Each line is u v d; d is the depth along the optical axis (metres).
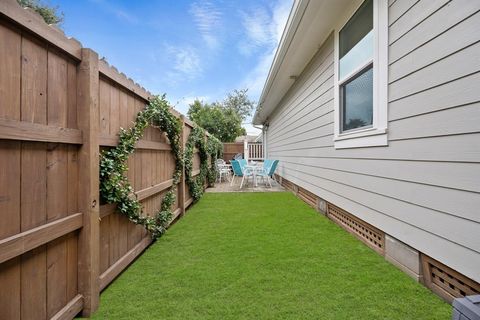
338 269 2.24
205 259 2.45
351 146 3.23
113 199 1.96
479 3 1.55
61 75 1.51
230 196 6.22
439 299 1.79
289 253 2.58
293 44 4.49
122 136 2.18
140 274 2.15
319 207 4.54
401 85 2.24
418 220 2.04
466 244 1.63
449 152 1.75
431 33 1.90
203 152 6.09
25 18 1.23
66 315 1.51
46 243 1.40
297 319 1.57
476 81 1.57
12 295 1.21
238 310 1.65
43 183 1.38
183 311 1.64
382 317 1.58
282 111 8.57
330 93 4.02
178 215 3.97
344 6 3.38
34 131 1.29
